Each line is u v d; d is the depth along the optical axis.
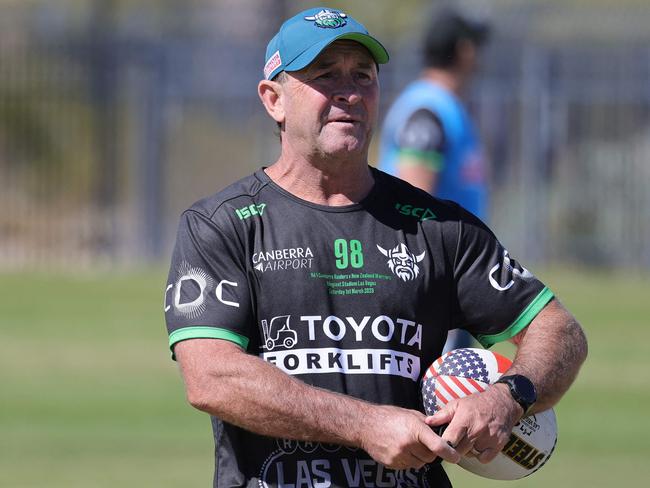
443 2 80.75
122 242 84.81
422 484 15.87
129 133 86.25
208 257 15.67
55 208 88.25
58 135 88.88
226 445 15.77
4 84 86.19
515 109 81.75
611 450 35.62
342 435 14.73
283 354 15.48
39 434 37.06
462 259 16.16
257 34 91.00
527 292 16.33
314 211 15.89
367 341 15.54
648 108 82.56
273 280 15.57
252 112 84.81
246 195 16.02
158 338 54.84
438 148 26.55
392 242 15.88
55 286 70.38
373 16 111.69
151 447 35.53
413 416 14.67
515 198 81.94
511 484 31.38
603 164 82.62
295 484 15.39
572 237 82.38
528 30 81.62
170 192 84.69
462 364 15.77
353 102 15.80
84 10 100.44
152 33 85.31
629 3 95.06
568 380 16.09
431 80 27.36
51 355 50.44
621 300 67.44
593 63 82.12
